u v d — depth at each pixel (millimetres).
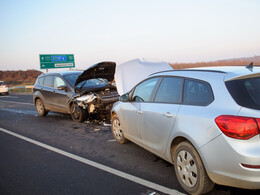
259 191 2922
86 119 7852
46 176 3789
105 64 7363
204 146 2535
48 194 3215
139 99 4141
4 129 7457
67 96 7797
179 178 3072
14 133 6848
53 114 9664
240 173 2271
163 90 3547
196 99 2867
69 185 3438
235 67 3100
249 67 3021
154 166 3908
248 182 2250
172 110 3127
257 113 2244
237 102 2396
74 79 8188
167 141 3230
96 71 7484
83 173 3820
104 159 4371
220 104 2523
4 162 4527
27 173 3949
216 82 2695
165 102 3389
